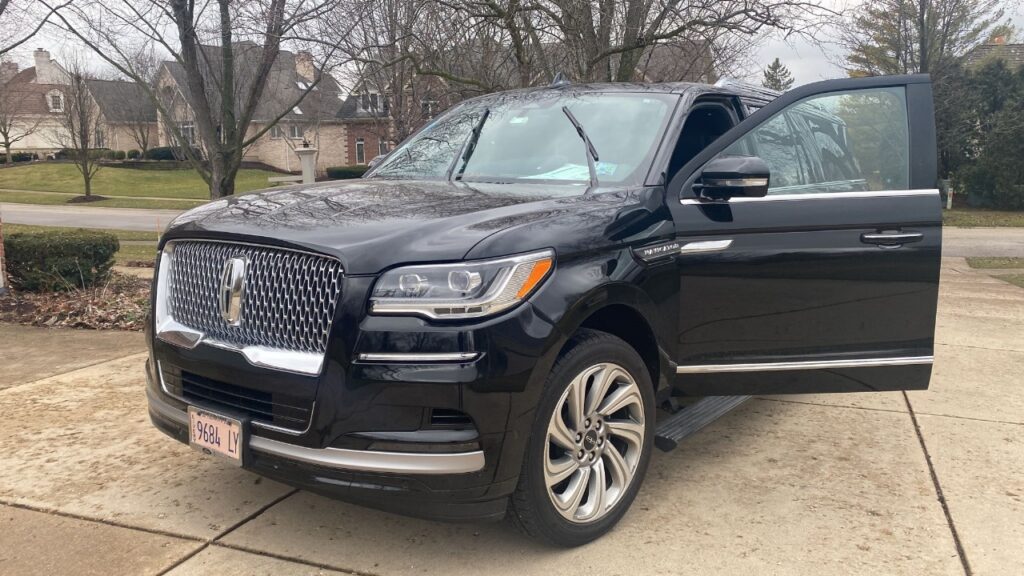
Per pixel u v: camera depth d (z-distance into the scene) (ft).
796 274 11.75
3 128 188.96
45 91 220.23
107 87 197.16
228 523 10.60
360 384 8.36
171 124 37.96
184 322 10.29
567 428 9.59
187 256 10.29
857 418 15.43
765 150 12.24
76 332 22.12
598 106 13.32
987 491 12.00
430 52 30.55
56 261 26.58
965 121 102.37
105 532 10.32
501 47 32.40
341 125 185.26
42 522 10.56
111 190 146.82
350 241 8.75
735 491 11.87
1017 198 98.58
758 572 9.51
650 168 11.51
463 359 8.31
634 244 10.24
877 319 12.32
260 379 8.96
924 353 12.60
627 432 10.46
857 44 78.95
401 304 8.37
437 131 14.83
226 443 9.32
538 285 8.90
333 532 10.39
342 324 8.45
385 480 8.44
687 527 10.66
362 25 32.07
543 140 12.95
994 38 104.78
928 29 85.97
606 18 29.71
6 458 12.69
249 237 9.34
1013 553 10.09
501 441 8.59
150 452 13.03
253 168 193.77
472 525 10.63
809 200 11.90
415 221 9.20
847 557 9.92
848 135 12.55
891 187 12.32
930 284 12.41
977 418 15.51
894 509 11.32
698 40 32.04
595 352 9.68
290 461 8.81
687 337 11.21
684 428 11.63
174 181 164.25
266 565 9.55
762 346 11.78
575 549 10.00
